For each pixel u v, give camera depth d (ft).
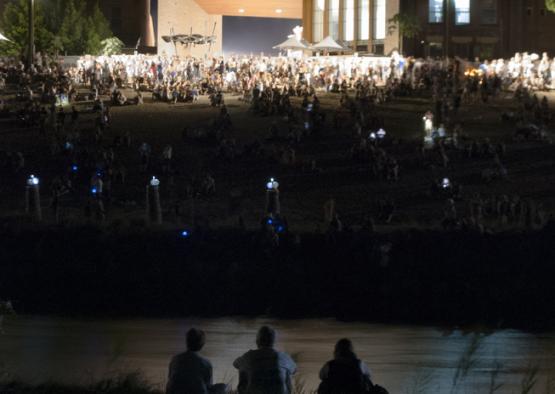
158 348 106.32
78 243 159.84
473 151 222.89
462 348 112.78
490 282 147.13
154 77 295.69
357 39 403.34
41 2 374.43
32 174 220.02
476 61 325.42
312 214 191.93
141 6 451.53
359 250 153.07
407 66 295.89
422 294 145.38
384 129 246.27
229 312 146.61
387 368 95.96
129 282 151.53
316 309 145.79
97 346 106.83
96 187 197.36
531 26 400.88
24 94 278.67
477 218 178.91
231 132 246.68
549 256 150.82
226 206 198.29
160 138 242.78
